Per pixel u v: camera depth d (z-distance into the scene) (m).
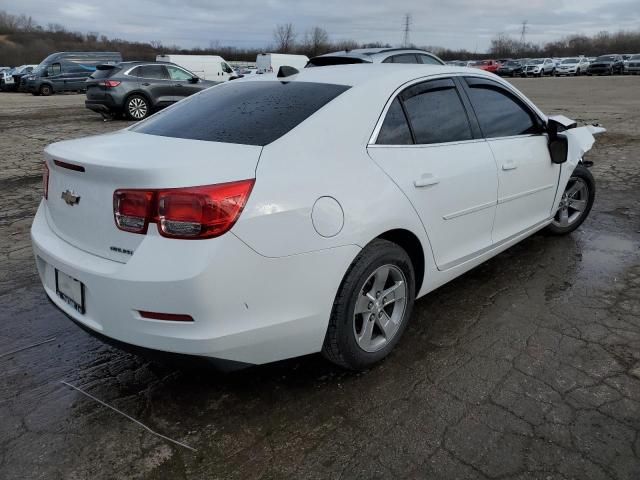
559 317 3.43
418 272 3.13
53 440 2.41
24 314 3.59
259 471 2.21
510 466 2.21
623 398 2.61
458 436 2.38
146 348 2.28
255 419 2.53
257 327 2.32
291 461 2.26
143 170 2.16
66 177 2.53
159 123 3.06
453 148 3.21
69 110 18.11
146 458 2.29
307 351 2.58
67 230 2.58
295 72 3.35
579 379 2.77
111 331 2.33
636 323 3.33
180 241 2.14
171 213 2.14
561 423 2.44
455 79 3.45
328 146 2.59
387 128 2.88
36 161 9.02
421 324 3.38
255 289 2.27
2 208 6.14
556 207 4.46
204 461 2.27
